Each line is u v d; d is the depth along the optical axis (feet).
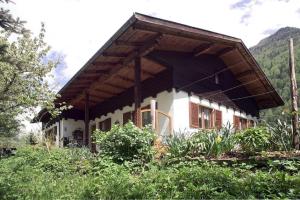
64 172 37.60
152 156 32.96
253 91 65.87
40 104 45.34
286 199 19.07
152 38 40.91
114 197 24.95
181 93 49.24
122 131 33.94
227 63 59.36
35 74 46.88
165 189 24.08
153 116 40.57
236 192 22.02
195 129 49.73
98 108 73.82
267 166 25.77
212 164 27.71
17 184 33.24
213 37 46.73
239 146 31.40
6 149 76.54
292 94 29.94
